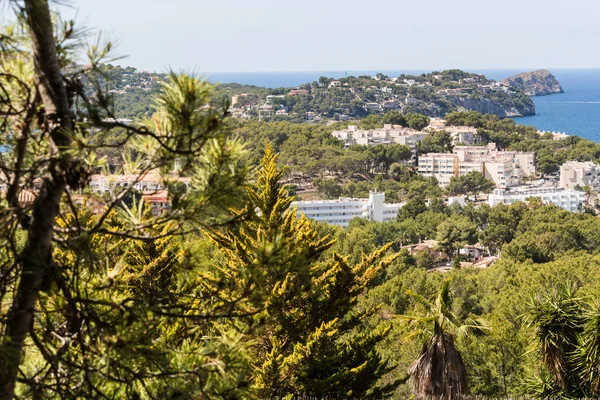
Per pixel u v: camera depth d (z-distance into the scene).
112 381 4.65
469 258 101.44
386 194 142.00
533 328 16.69
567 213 101.12
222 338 4.96
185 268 5.54
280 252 4.78
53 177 4.51
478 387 22.78
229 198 4.61
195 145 4.60
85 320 4.68
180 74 4.40
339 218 129.50
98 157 4.75
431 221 107.44
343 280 16.48
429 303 13.96
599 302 16.42
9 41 4.52
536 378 17.16
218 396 4.64
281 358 14.78
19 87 4.70
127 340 4.49
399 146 165.25
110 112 4.40
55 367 4.51
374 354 17.44
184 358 4.77
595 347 15.77
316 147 159.62
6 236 4.48
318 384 15.36
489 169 168.38
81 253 4.60
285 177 151.25
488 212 117.50
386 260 17.17
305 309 15.72
